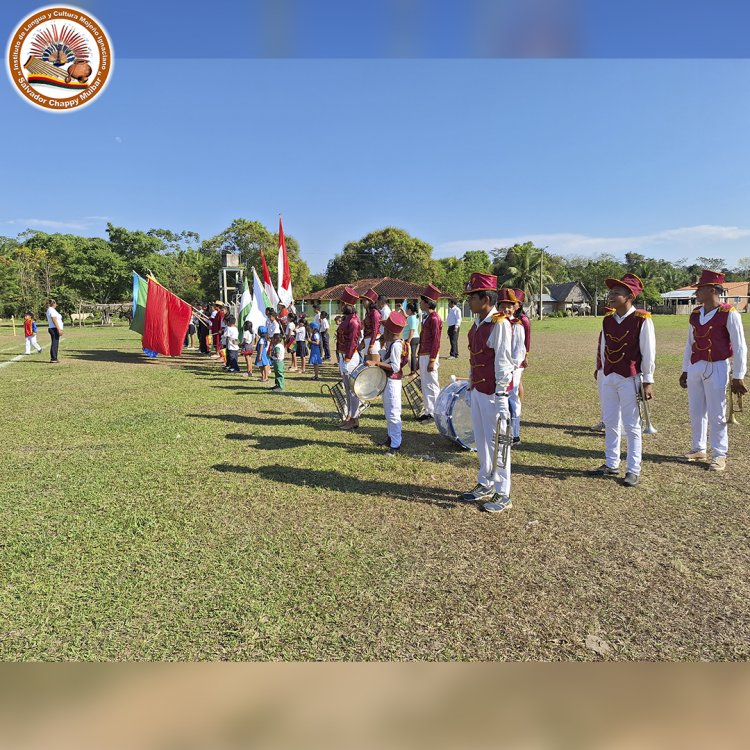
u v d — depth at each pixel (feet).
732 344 19.26
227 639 9.91
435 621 10.53
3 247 249.75
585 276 282.56
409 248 209.97
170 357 63.31
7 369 50.08
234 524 14.76
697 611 10.93
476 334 16.46
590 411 30.58
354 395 24.56
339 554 13.12
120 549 13.24
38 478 18.37
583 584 11.90
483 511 15.88
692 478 18.85
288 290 57.93
